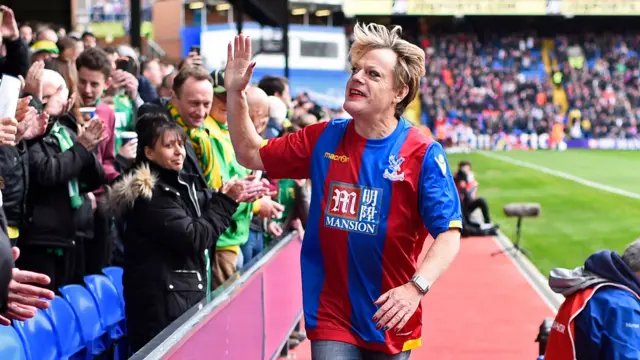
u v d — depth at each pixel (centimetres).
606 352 418
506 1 4991
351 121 377
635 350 411
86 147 557
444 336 906
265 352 606
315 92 5153
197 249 491
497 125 5172
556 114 5256
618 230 1841
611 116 5366
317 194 373
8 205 506
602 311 418
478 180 2998
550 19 6016
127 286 494
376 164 364
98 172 580
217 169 588
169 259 489
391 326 344
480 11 4984
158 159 493
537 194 2555
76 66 664
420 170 362
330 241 368
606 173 3303
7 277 326
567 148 5209
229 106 382
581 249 1584
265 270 607
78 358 511
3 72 595
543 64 5812
